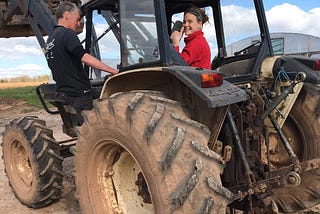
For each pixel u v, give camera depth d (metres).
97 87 4.51
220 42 4.38
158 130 2.81
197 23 3.70
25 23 6.86
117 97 3.20
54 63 4.36
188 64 3.64
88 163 3.51
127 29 3.63
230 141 3.36
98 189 3.51
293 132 4.13
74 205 4.88
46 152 4.65
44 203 4.80
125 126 3.00
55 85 4.94
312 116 4.02
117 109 3.09
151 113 2.90
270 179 3.31
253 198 3.44
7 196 5.38
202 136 2.85
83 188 3.59
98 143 3.35
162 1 3.30
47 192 4.70
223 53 4.37
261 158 3.56
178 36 3.86
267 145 3.55
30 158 4.70
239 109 3.38
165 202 2.68
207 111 3.25
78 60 4.31
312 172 3.94
